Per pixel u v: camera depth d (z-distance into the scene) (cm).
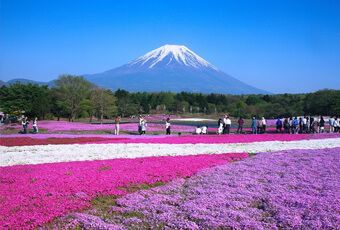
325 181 1897
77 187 1664
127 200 1548
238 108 11594
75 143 3606
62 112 9581
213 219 1322
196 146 3356
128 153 2833
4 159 2528
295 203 1516
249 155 2853
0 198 1484
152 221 1332
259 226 1262
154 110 13112
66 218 1323
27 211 1334
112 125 6400
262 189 1747
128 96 12825
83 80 9625
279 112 10044
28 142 3616
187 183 1873
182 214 1394
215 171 2142
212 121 9062
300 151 2972
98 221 1297
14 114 8119
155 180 1891
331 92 9706
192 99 13525
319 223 1266
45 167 2158
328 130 5759
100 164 2267
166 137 4219
